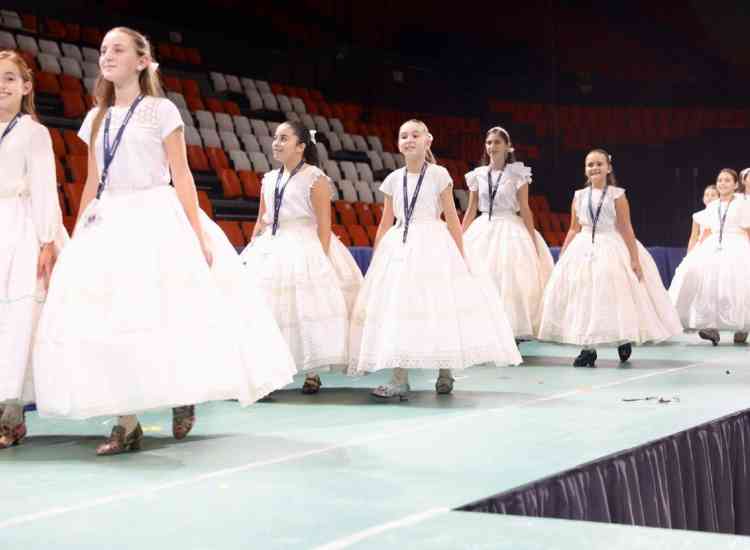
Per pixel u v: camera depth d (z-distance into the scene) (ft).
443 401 16.03
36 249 12.46
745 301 27.43
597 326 21.63
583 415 14.03
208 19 55.47
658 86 66.33
